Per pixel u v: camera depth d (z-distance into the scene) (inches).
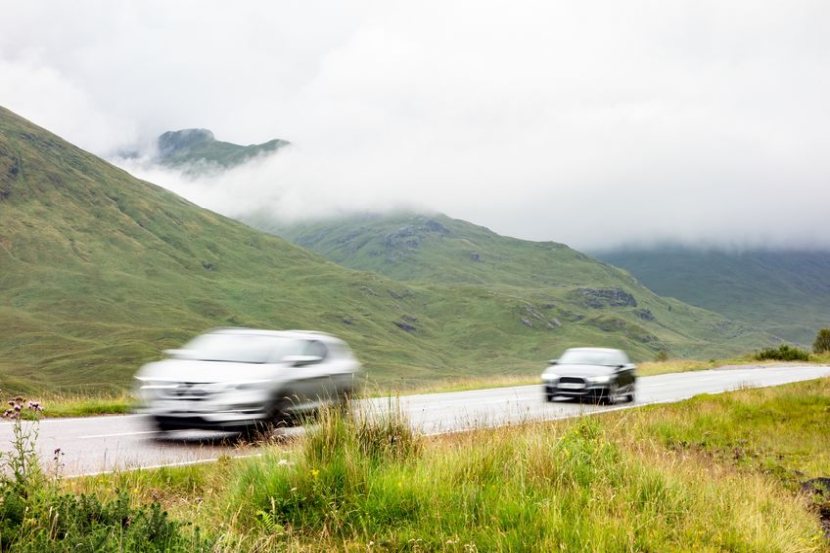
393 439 314.5
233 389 438.9
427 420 611.2
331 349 549.6
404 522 242.1
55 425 552.7
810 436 572.7
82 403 692.7
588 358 876.0
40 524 191.3
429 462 295.9
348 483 260.8
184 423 438.6
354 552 221.0
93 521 199.5
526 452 305.7
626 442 429.7
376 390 373.1
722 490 318.0
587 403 835.4
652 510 261.7
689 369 1883.6
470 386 1208.2
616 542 226.8
